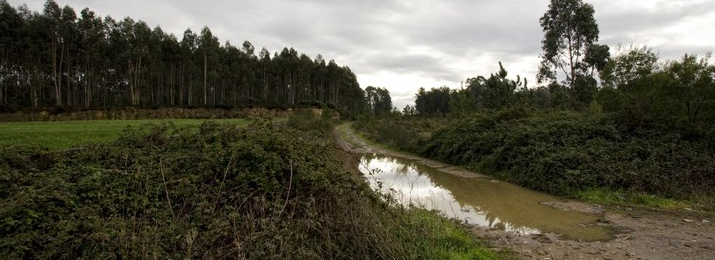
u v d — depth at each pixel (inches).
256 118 303.9
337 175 229.0
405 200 383.9
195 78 2593.5
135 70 2144.4
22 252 151.6
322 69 3619.6
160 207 193.8
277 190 206.7
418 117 2052.2
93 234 155.1
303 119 1077.8
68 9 1860.2
